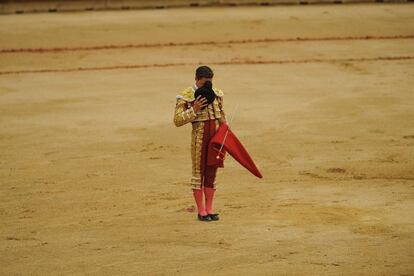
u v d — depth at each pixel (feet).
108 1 297.94
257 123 148.66
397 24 259.19
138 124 150.20
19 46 240.73
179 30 254.88
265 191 105.60
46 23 267.59
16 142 139.64
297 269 74.84
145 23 264.31
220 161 89.20
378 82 184.14
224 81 188.24
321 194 103.45
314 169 117.80
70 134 144.25
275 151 128.98
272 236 85.10
